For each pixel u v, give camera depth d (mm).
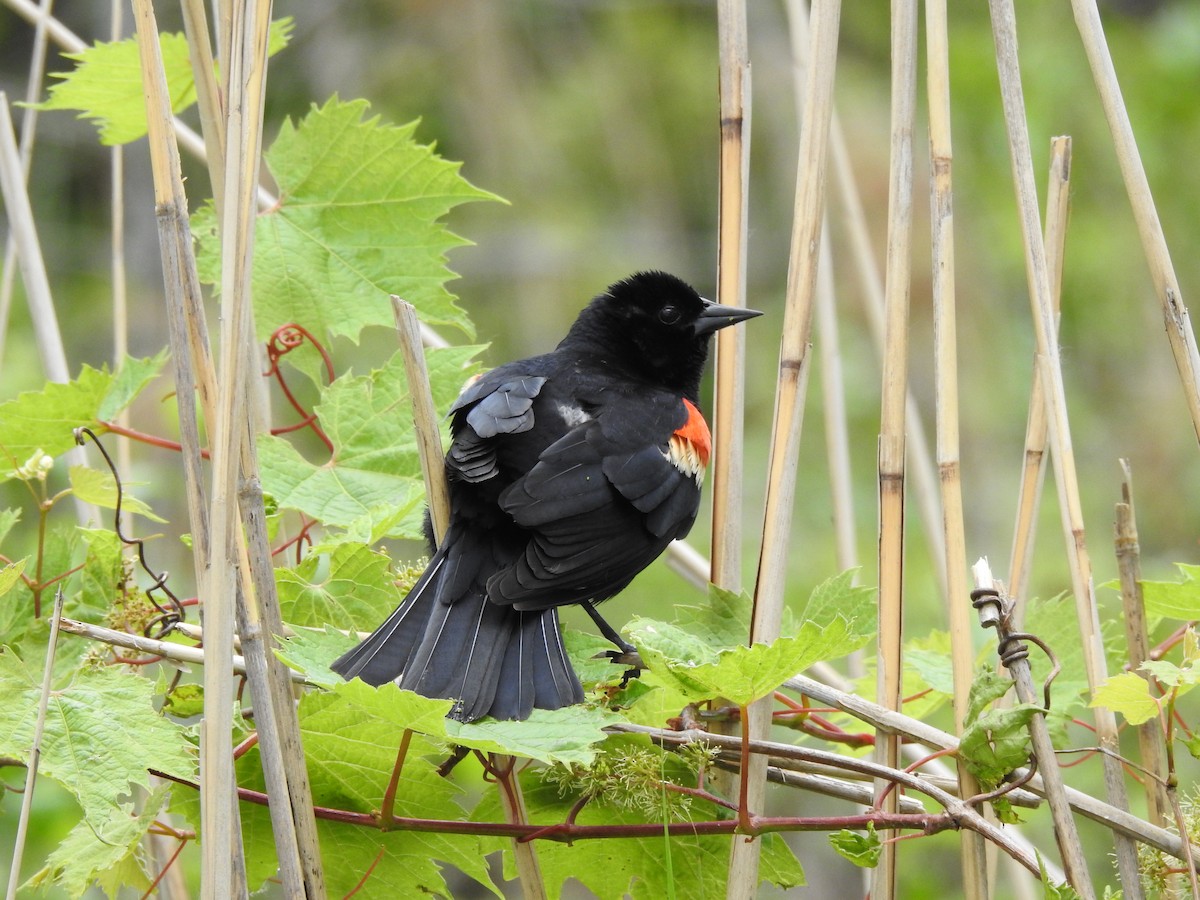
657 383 8867
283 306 8031
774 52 22641
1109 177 20688
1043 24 21438
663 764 6781
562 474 7031
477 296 21344
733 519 7082
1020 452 19078
